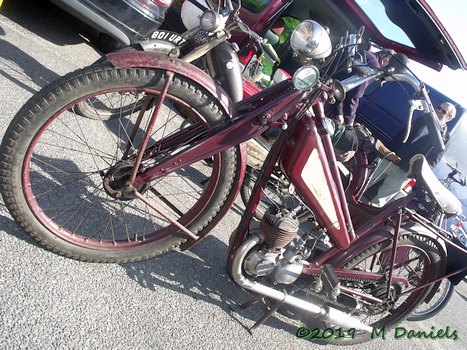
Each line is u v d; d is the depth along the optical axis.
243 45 4.12
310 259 2.78
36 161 2.75
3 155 1.91
